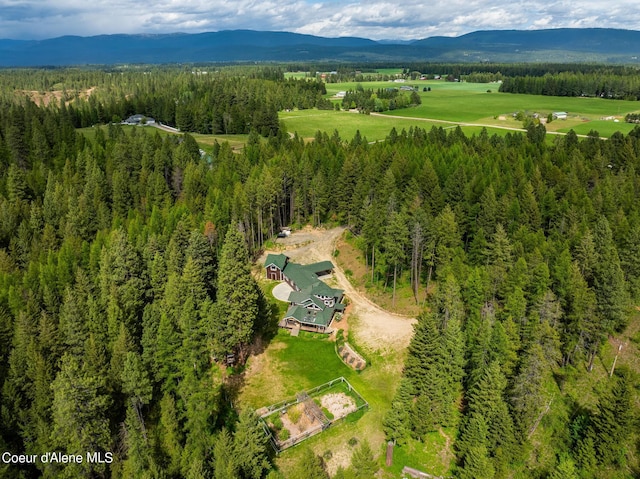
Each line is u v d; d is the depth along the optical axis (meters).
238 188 105.19
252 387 65.44
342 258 100.88
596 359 67.31
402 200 102.81
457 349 58.12
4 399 49.94
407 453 55.69
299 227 116.62
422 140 155.62
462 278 72.06
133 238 87.88
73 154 137.50
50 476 45.31
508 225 87.62
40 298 69.50
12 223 97.12
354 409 61.25
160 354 56.09
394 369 68.69
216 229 93.12
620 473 51.91
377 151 132.62
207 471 44.62
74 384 42.66
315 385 65.81
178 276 69.56
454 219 86.69
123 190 109.44
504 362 58.00
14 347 59.78
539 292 65.81
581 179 108.44
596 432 53.75
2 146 135.25
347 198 109.44
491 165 116.81
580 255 73.00
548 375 64.38
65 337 59.31
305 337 76.62
